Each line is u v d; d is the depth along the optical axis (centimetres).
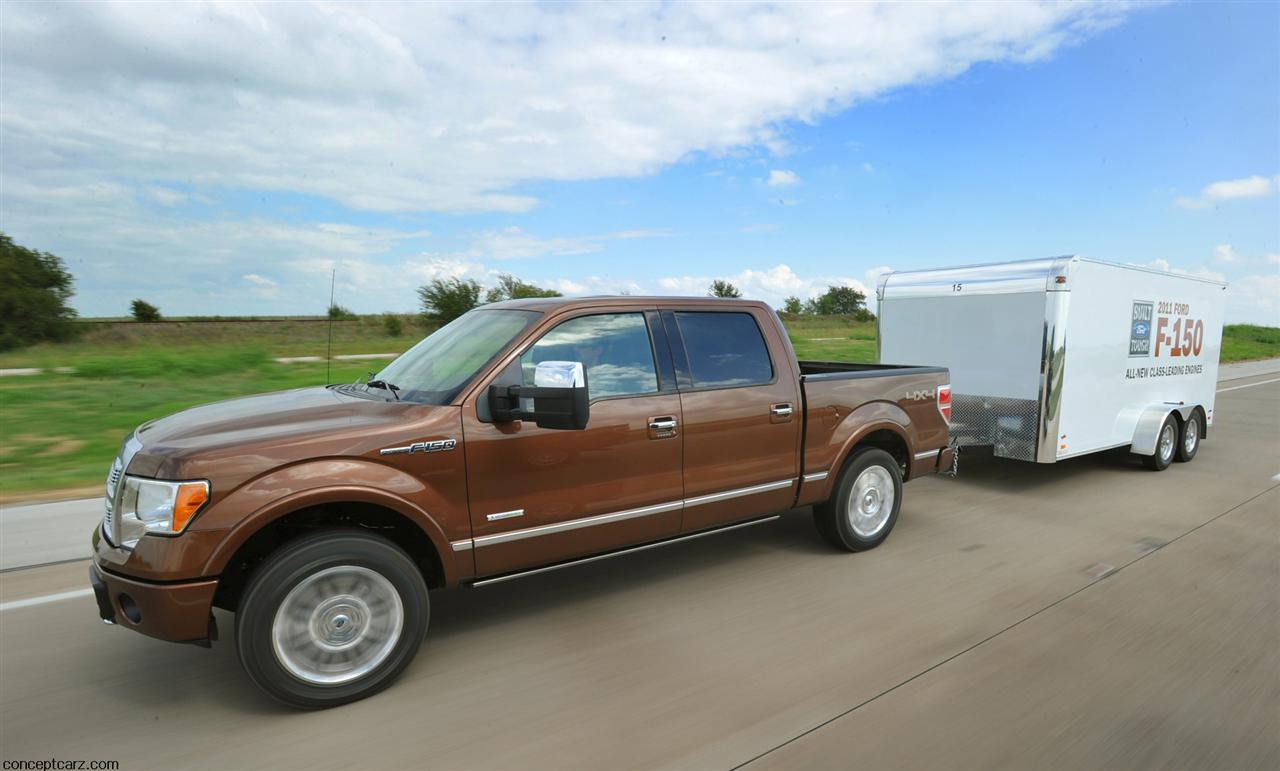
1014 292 742
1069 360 732
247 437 329
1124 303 802
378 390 419
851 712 320
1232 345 4269
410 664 363
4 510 636
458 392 377
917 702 329
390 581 339
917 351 839
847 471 538
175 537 305
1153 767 281
